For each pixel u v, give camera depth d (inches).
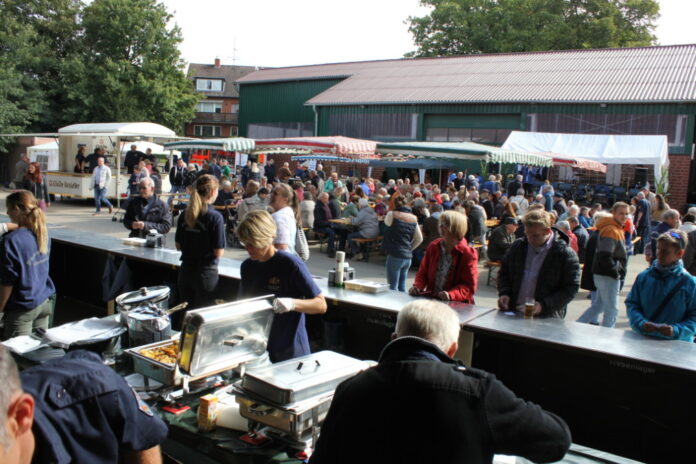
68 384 63.7
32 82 1240.2
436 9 1466.5
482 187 688.4
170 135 724.7
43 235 164.4
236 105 2458.2
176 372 103.5
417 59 1173.1
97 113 1355.8
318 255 488.4
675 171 749.9
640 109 765.9
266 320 115.2
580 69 913.5
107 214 670.5
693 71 810.2
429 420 65.5
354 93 1045.8
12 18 1302.9
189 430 99.2
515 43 1373.0
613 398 141.9
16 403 48.0
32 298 159.9
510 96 862.5
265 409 94.1
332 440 70.4
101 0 1381.6
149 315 128.0
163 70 1417.3
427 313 77.3
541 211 160.9
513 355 158.2
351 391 71.2
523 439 66.6
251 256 136.9
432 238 427.5
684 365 119.5
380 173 991.6
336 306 190.9
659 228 379.2
